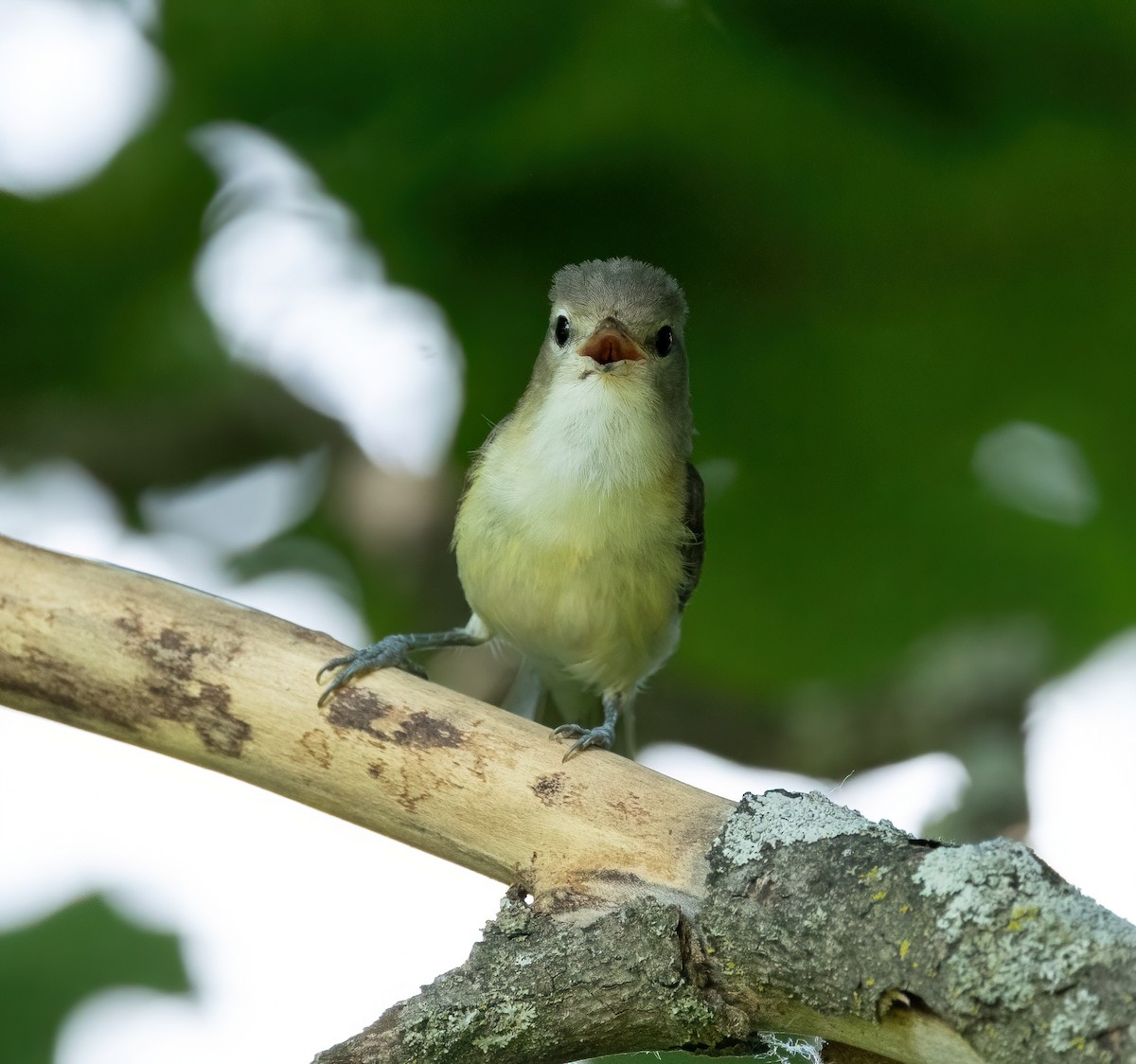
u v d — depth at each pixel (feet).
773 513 35.50
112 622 24.91
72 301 33.96
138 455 36.29
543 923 22.12
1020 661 36.06
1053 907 18.93
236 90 32.86
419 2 31.17
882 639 36.27
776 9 30.81
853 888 20.29
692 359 34.76
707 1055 21.79
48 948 33.63
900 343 33.83
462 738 24.13
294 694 24.59
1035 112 31.50
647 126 31.37
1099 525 34.91
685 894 21.72
